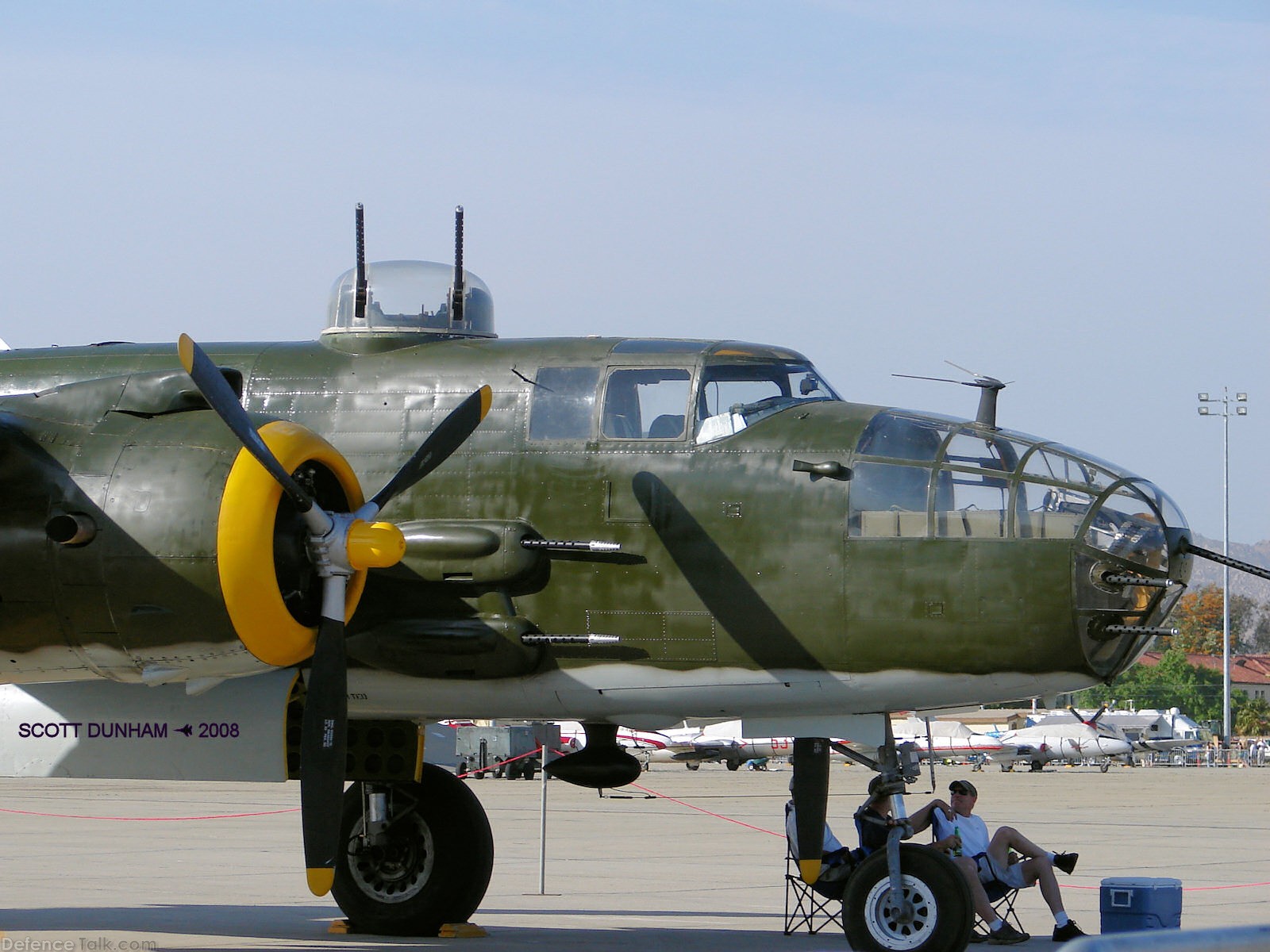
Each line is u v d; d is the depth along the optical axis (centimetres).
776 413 4234
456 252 4622
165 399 3881
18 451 3775
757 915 5359
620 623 4116
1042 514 3956
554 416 4272
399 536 3744
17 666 3850
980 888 4566
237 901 5650
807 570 4019
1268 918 5222
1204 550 4122
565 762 4509
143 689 4156
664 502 4125
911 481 4022
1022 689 3978
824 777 4400
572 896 6025
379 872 4672
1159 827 10769
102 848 8281
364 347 4522
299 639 3791
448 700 4303
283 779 4091
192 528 3647
